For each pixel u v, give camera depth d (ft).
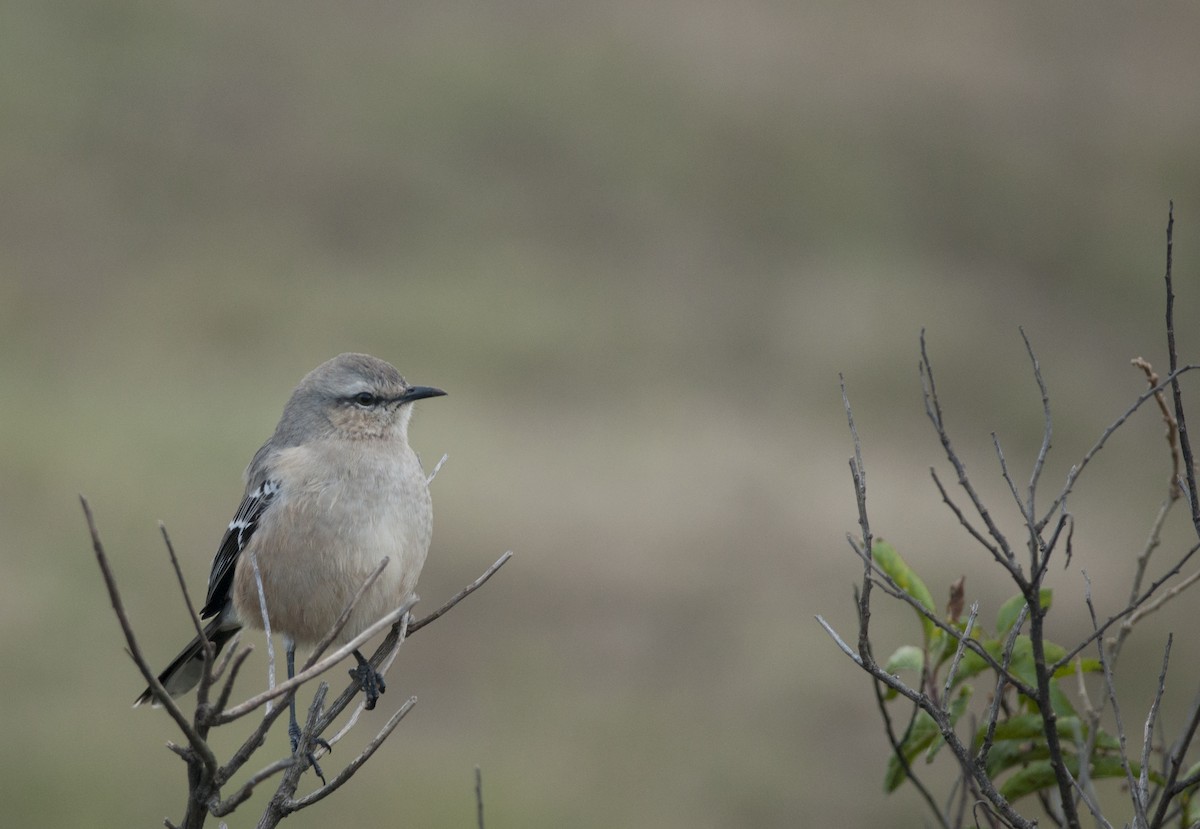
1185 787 18.89
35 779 57.31
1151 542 21.45
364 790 57.93
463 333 111.55
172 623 69.36
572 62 159.43
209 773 18.69
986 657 19.42
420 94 150.30
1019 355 119.24
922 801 60.03
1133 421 108.99
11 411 90.43
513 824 57.21
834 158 149.38
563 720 66.08
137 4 155.43
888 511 89.71
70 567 73.05
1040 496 93.15
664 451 96.84
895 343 118.62
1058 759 18.63
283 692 18.74
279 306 112.57
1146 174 155.12
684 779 62.03
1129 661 68.08
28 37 147.23
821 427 103.55
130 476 83.25
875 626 75.56
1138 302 132.57
